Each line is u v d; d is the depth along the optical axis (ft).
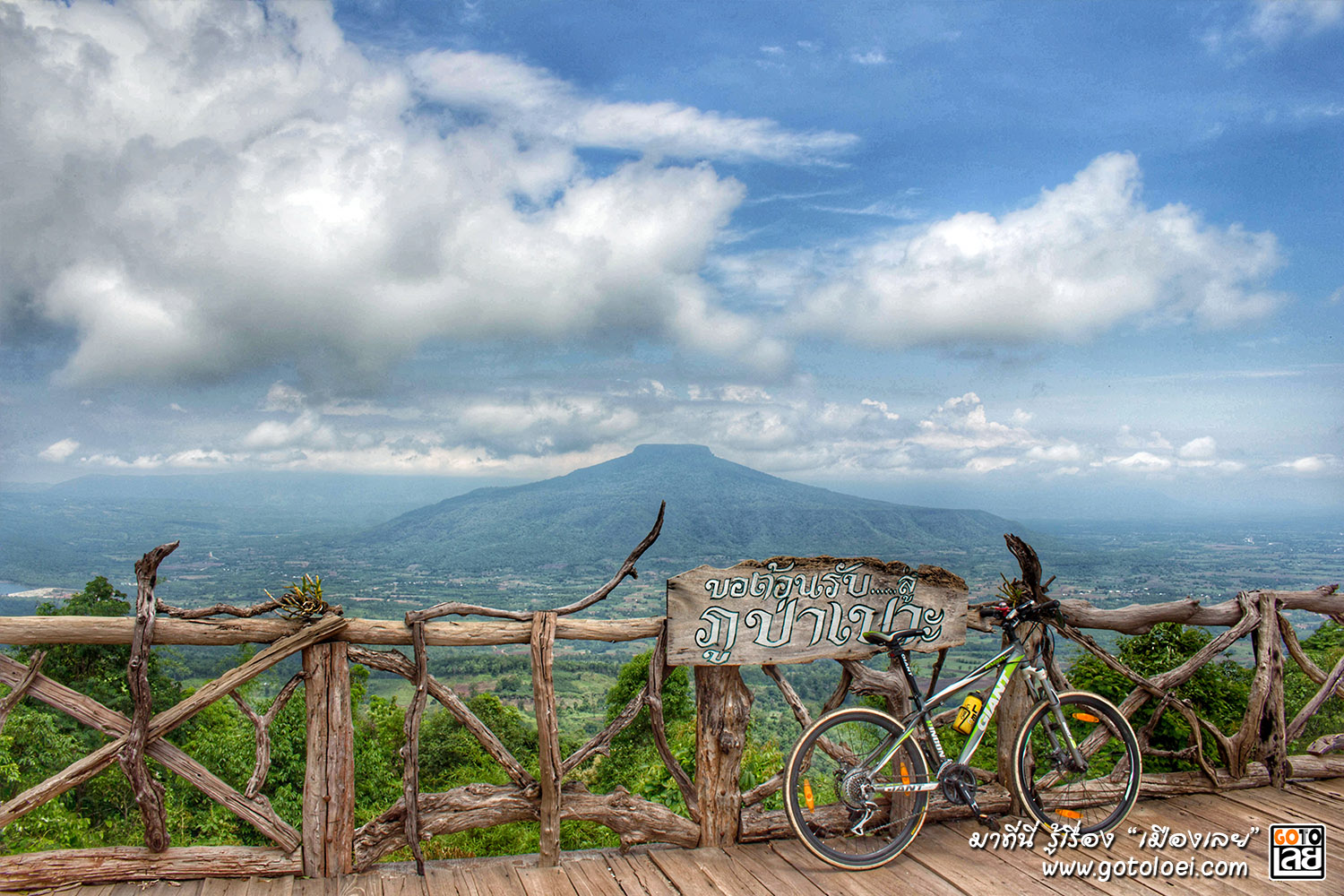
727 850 10.50
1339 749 13.88
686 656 10.37
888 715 10.39
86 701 8.70
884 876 9.89
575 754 10.13
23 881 8.59
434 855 20.18
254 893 8.90
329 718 9.34
